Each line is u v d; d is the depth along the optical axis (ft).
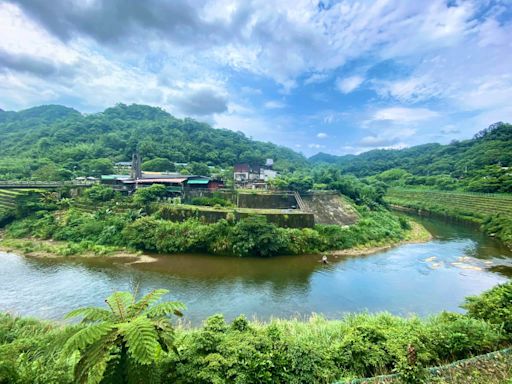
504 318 30.89
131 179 159.33
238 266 88.89
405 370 21.15
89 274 79.15
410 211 219.61
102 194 130.93
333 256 101.19
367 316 39.50
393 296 66.90
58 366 19.52
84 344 15.74
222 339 23.71
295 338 29.73
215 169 245.24
